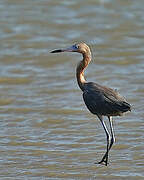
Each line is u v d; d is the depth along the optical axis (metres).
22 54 21.53
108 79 18.92
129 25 25.30
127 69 19.97
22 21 25.78
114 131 14.75
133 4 28.52
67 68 20.20
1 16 26.58
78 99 17.22
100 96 12.59
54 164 12.91
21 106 16.67
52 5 28.39
